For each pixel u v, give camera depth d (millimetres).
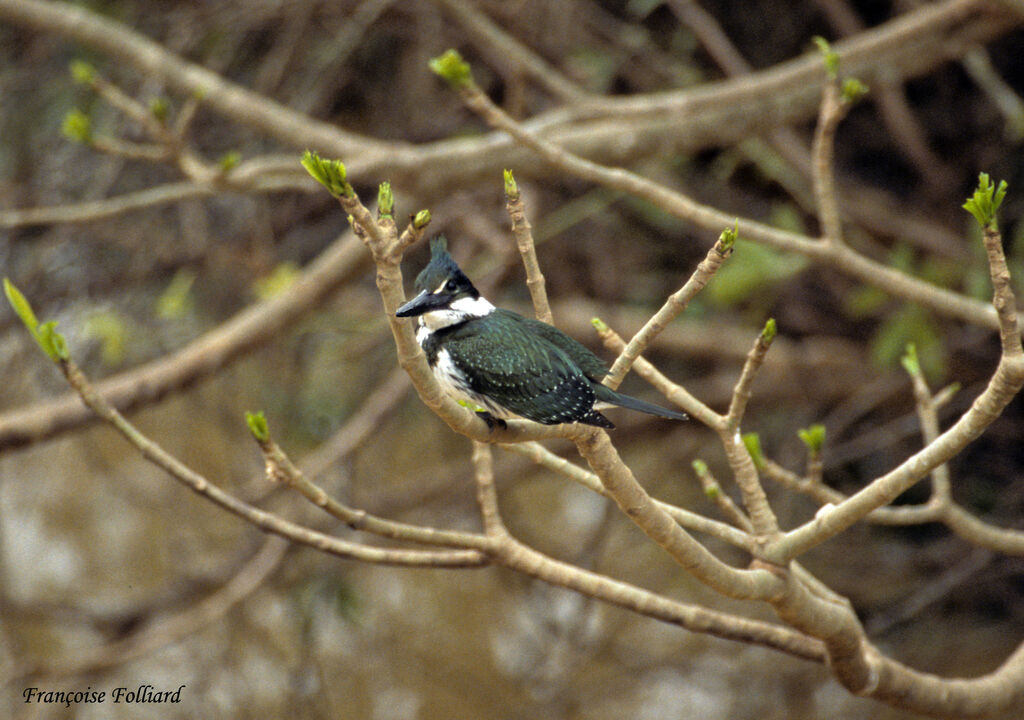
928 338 10375
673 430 14531
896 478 4629
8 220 8359
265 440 4727
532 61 9125
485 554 5453
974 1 9195
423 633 17609
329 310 12914
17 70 12383
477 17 9102
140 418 15852
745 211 13750
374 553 5336
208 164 12789
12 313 12227
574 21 12508
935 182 12336
